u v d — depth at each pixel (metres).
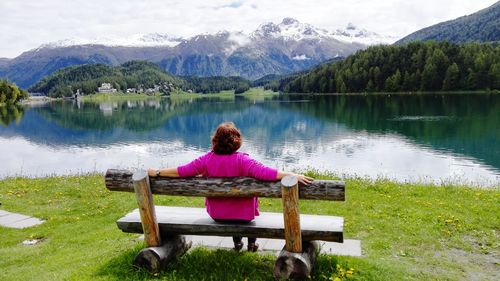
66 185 15.57
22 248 8.38
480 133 48.19
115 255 6.72
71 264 6.64
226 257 6.29
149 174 5.59
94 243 8.14
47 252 7.98
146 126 77.88
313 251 5.78
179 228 5.75
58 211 11.86
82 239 8.62
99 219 10.69
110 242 7.94
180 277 5.68
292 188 4.96
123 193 13.85
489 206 10.77
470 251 7.34
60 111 133.25
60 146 52.28
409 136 48.62
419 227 8.71
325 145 44.88
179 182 5.49
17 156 44.56
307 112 93.44
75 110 137.88
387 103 107.44
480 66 135.50
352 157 36.69
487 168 30.23
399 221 9.22
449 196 12.44
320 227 5.41
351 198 11.99
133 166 37.06
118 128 74.56
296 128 63.56
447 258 6.99
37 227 10.26
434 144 42.09
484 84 135.25
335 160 35.50
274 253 6.62
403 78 153.50
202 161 5.46
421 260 6.88
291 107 114.81
